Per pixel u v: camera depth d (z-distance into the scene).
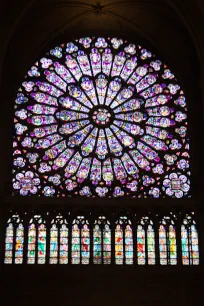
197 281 38.34
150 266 38.66
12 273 37.75
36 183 40.56
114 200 39.88
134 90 44.09
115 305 37.38
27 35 43.53
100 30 45.28
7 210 39.06
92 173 41.22
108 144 42.28
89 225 39.38
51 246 38.81
